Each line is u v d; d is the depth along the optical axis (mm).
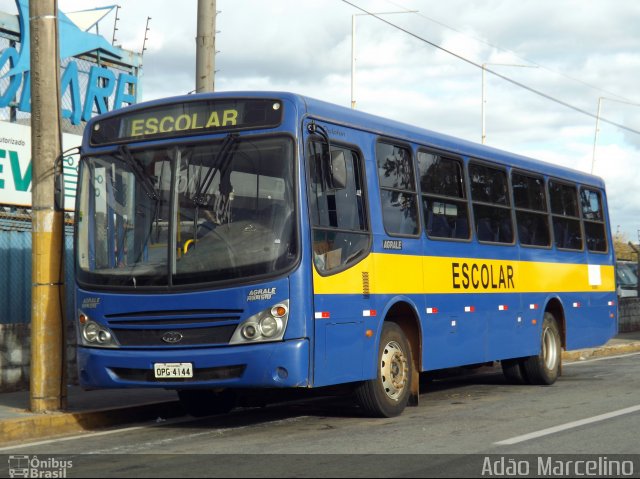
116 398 12578
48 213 11305
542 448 8539
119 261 10297
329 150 10055
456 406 12266
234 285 9664
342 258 10328
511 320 14195
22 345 13578
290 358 9492
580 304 16719
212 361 9641
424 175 12281
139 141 10484
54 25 11406
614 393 13461
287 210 9711
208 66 15000
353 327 10391
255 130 9984
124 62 19109
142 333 10047
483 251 13500
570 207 16812
